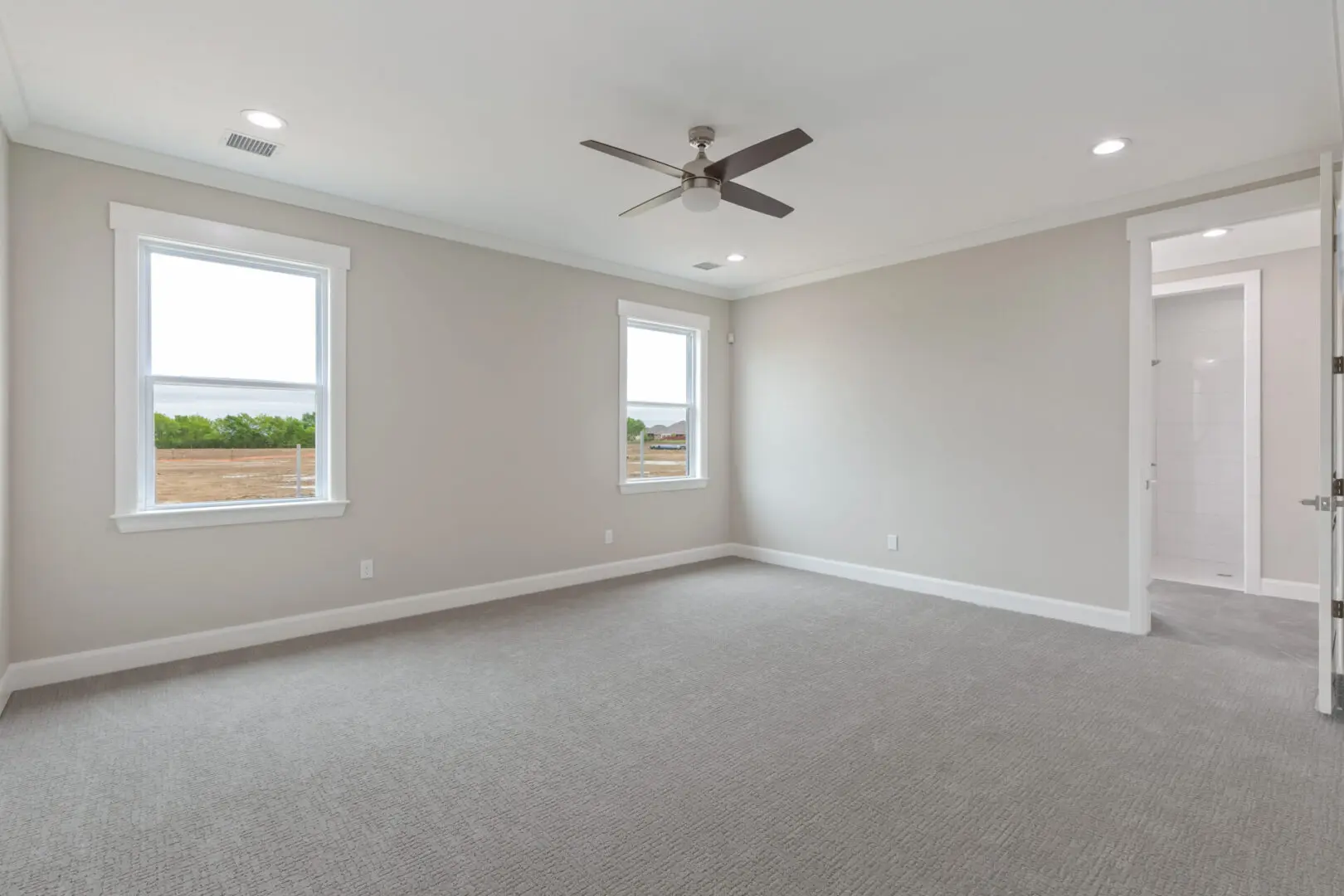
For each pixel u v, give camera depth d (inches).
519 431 192.2
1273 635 153.9
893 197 155.3
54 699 115.9
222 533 142.7
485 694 118.8
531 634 154.3
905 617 168.2
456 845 75.4
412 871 70.8
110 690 120.1
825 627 159.5
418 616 169.2
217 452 145.3
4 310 114.5
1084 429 162.9
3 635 114.5
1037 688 121.6
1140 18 89.1
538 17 89.3
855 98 110.6
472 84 106.8
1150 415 155.1
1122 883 69.0
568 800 85.0
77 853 73.6
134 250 131.3
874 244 191.5
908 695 118.3
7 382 117.6
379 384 164.7
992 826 79.0
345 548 159.9
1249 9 87.0
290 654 140.4
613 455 215.5
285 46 96.6
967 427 184.5
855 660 136.8
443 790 87.2
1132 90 108.0
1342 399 111.0
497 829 78.7
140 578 133.0
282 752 97.2
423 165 138.3
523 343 192.7
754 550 244.5
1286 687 121.7
